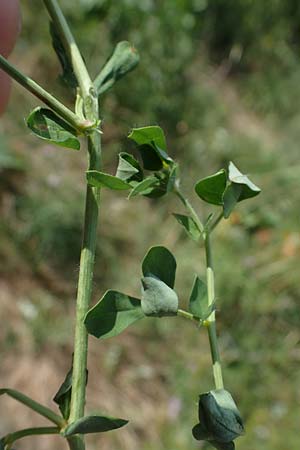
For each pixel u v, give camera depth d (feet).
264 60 3.58
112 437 2.40
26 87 0.75
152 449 2.40
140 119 2.88
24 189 2.66
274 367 2.63
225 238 2.85
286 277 2.82
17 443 2.30
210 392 0.69
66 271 2.63
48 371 2.46
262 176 3.11
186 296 2.68
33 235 2.62
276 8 3.59
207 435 0.69
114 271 2.68
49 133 0.75
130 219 2.79
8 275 2.56
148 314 0.72
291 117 3.47
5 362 2.43
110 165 2.79
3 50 1.33
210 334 0.74
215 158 3.13
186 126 3.11
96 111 0.82
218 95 3.34
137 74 2.94
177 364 2.59
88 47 2.90
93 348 2.56
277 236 2.92
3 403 2.35
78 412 0.73
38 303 2.55
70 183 2.74
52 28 0.87
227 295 2.73
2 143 2.64
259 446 2.44
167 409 2.51
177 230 2.81
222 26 3.51
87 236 0.76
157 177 0.79
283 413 2.52
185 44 3.18
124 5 3.00
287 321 2.75
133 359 2.58
